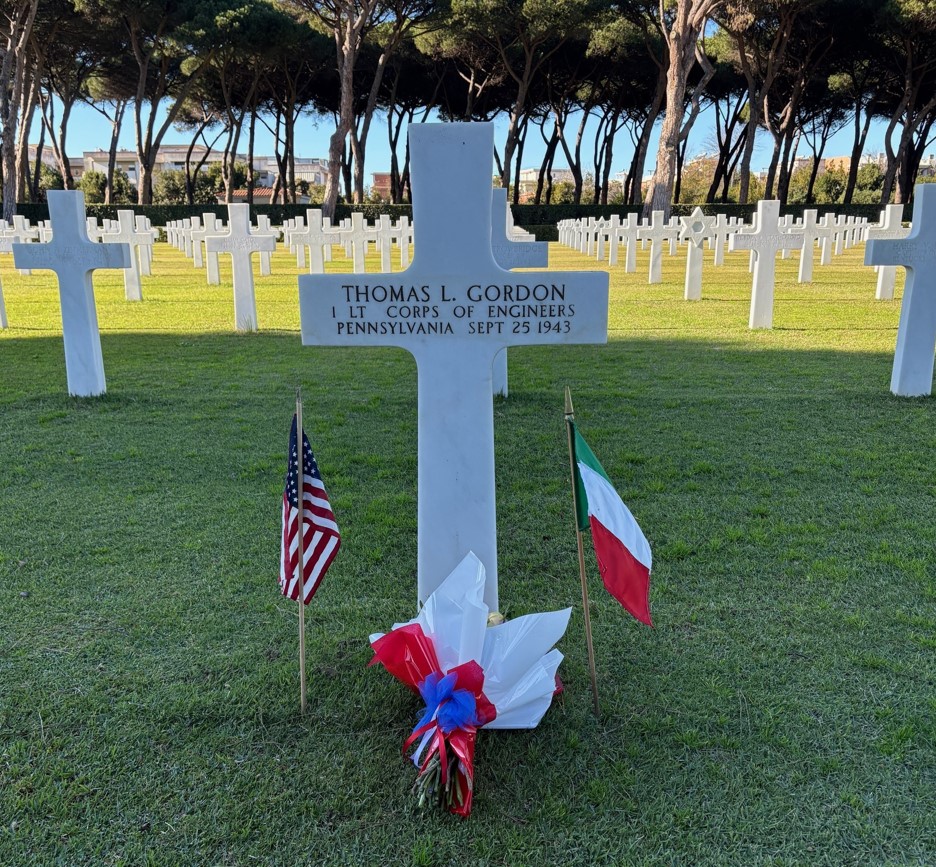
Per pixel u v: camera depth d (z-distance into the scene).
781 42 37.84
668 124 29.38
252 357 9.07
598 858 2.07
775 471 4.98
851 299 13.34
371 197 65.94
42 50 37.41
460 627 2.52
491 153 2.62
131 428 6.11
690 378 7.78
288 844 2.12
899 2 34.53
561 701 2.72
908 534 4.01
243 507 4.51
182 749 2.49
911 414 6.24
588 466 2.50
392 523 4.30
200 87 47.00
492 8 35.47
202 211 41.00
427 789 2.21
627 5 36.66
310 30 41.47
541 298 2.76
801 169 73.94
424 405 2.87
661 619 3.25
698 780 2.33
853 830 2.14
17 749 2.48
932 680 2.78
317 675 2.88
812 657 2.95
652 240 16.03
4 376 7.85
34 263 6.58
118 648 3.06
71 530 4.18
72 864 2.06
